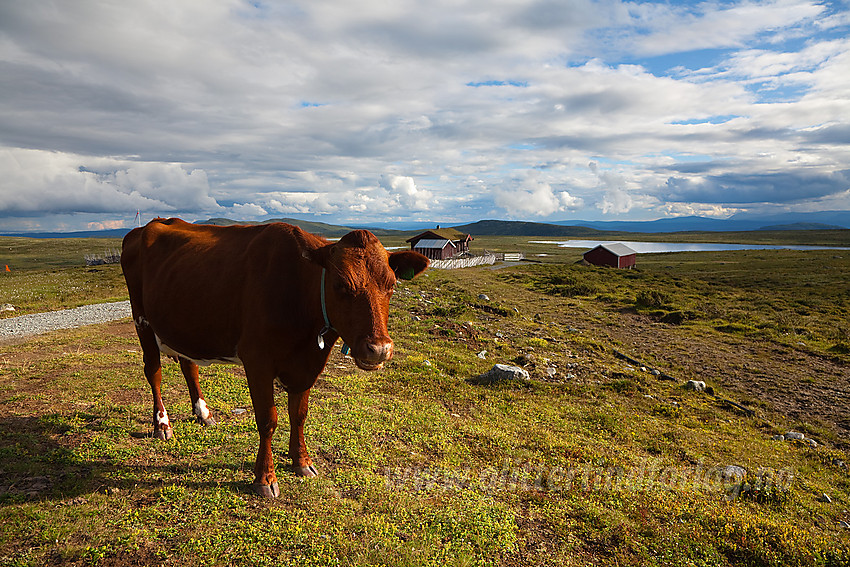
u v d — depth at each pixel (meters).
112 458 5.32
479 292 30.14
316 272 4.58
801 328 22.08
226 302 4.96
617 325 22.39
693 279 47.75
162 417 6.09
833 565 5.00
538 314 23.84
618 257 65.56
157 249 5.83
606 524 5.16
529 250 126.81
